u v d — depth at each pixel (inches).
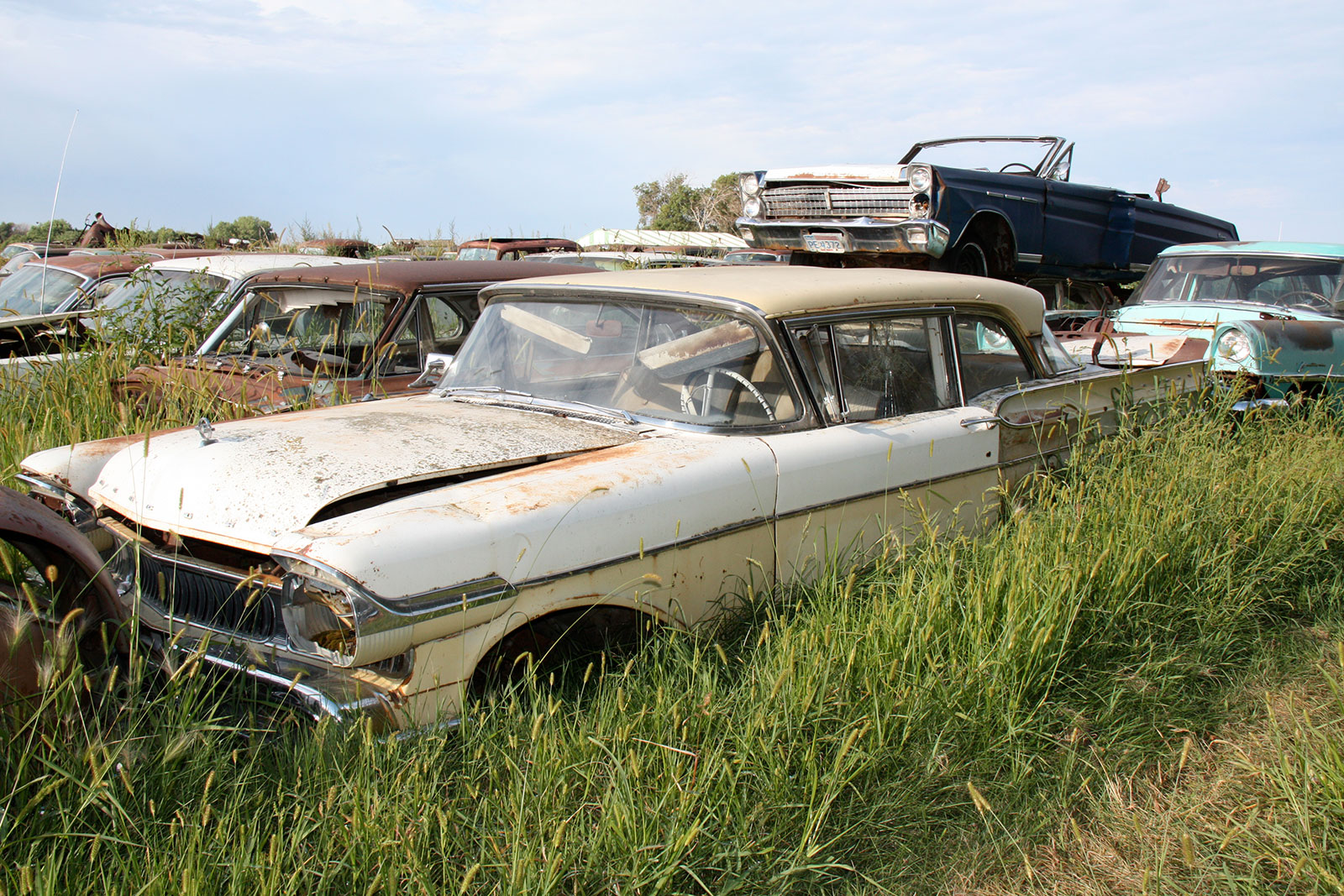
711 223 1683.1
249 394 212.7
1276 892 93.0
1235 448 191.3
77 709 94.4
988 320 171.6
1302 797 103.4
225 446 120.2
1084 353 238.2
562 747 96.1
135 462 123.0
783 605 131.1
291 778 92.7
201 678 98.8
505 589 101.8
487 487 110.0
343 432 127.1
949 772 107.1
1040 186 381.1
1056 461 174.9
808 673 108.0
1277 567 158.7
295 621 97.6
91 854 78.4
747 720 104.2
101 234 503.8
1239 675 136.4
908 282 159.8
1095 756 114.9
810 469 134.2
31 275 378.0
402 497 116.0
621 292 152.5
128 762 88.7
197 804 89.0
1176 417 193.2
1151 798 108.6
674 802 92.0
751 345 139.3
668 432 135.8
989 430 159.6
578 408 145.5
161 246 450.0
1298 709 127.0
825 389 143.0
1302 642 147.6
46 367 235.3
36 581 110.4
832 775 97.5
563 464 120.5
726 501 124.3
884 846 98.8
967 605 125.4
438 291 229.0
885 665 113.3
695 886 88.7
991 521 160.6
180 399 201.2
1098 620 133.3
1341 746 111.1
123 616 106.6
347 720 94.8
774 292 143.4
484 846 84.7
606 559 111.7
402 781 89.5
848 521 140.3
